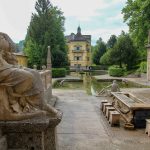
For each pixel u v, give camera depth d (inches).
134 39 1488.7
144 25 1369.3
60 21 2330.2
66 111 450.0
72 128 328.8
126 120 346.3
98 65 3009.4
